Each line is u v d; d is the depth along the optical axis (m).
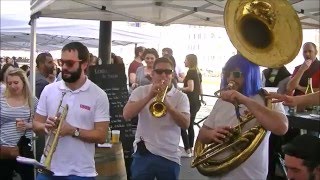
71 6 5.39
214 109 2.73
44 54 5.61
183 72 9.02
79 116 2.88
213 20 6.41
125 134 5.01
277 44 2.48
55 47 15.32
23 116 3.93
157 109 3.22
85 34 8.74
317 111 4.41
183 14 6.02
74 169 2.83
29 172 4.01
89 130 2.87
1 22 7.63
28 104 3.99
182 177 5.98
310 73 5.03
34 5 5.02
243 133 2.52
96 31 8.84
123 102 5.14
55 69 6.06
